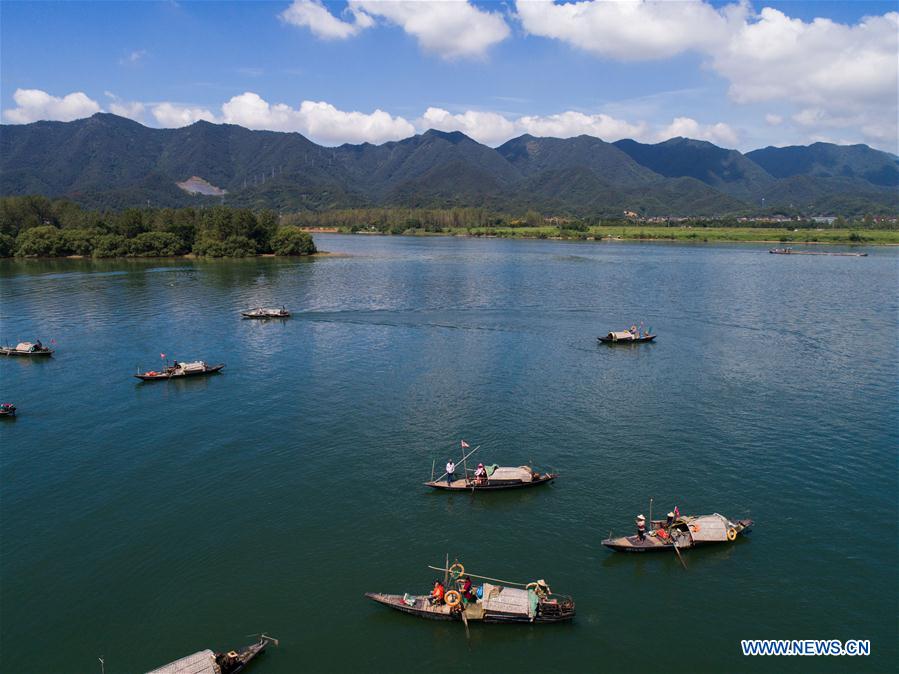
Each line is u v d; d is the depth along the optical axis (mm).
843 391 102000
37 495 69812
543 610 50875
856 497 68625
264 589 54469
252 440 83500
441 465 76250
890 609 52375
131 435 85562
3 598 53625
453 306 180875
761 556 59062
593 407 94875
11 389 105125
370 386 104875
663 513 65562
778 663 46812
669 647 48500
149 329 149375
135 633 49781
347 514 65625
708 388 103812
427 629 50375
